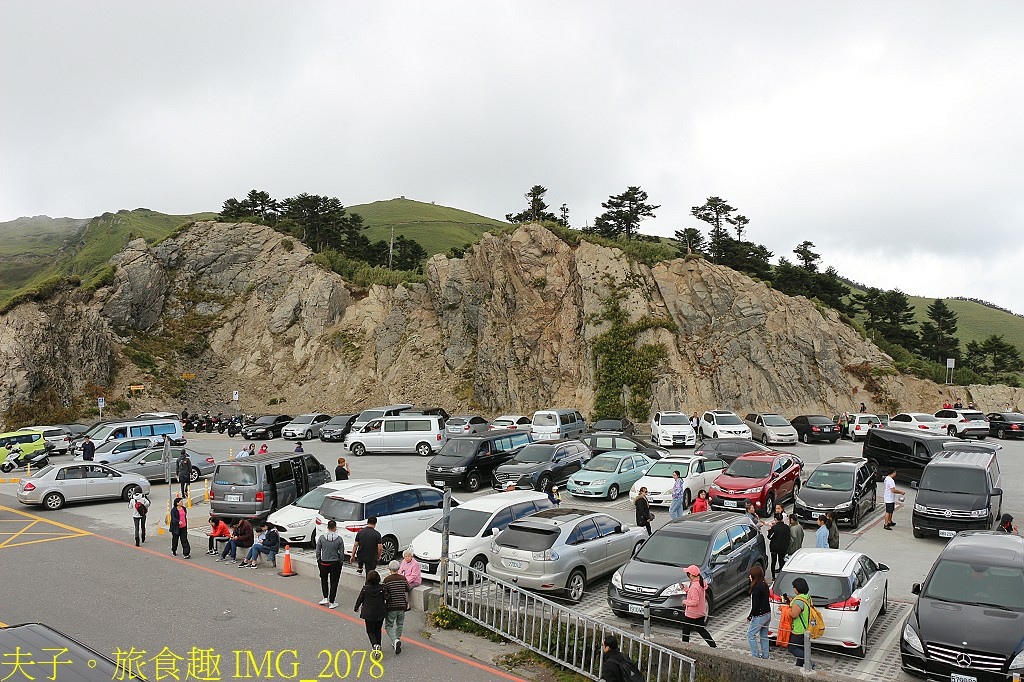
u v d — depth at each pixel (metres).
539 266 56.25
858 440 40.66
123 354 61.25
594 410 48.84
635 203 67.50
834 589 11.66
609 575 15.98
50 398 53.69
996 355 73.94
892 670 10.95
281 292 68.06
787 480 23.06
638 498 18.09
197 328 66.50
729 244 63.81
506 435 29.22
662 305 52.34
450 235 158.00
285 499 21.47
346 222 85.00
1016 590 11.03
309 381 62.97
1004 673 9.79
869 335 58.34
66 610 13.56
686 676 10.49
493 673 11.00
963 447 25.75
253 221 73.25
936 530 18.91
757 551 15.09
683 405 47.88
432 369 60.44
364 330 64.50
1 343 53.50
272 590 15.15
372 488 18.41
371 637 11.38
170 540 20.34
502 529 16.19
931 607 11.02
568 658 11.44
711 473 24.50
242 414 56.00
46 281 59.41
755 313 51.03
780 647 11.94
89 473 26.31
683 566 13.30
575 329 53.34
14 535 20.80
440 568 13.59
